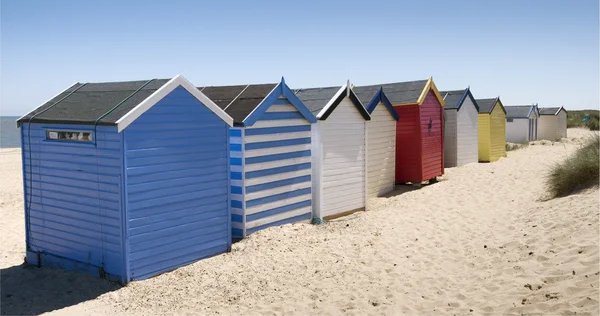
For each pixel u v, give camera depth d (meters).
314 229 10.65
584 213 8.76
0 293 7.37
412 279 7.53
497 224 10.05
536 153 24.52
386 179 15.32
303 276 7.97
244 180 9.67
